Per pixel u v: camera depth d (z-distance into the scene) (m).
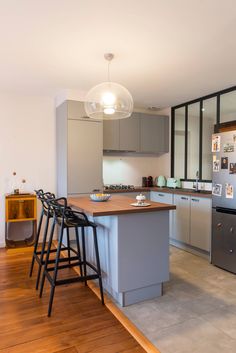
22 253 3.81
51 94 4.21
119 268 2.30
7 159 4.16
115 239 2.32
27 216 4.02
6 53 2.67
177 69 3.08
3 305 2.35
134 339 1.88
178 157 5.02
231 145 3.09
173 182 4.76
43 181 4.39
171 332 1.97
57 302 2.41
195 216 3.72
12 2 1.83
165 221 2.52
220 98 4.00
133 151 4.80
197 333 1.96
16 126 4.20
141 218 2.39
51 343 1.84
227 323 2.09
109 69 3.09
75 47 2.53
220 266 3.26
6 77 3.38
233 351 1.77
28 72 3.20
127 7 1.89
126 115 2.94
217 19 2.04
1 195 4.12
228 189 3.13
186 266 3.34
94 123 4.08
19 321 2.10
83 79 3.46
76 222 2.42
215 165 3.32
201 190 4.26
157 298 2.49
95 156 4.10
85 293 2.59
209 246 3.51
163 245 2.52
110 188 4.54
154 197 4.62
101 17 2.02
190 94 4.16
